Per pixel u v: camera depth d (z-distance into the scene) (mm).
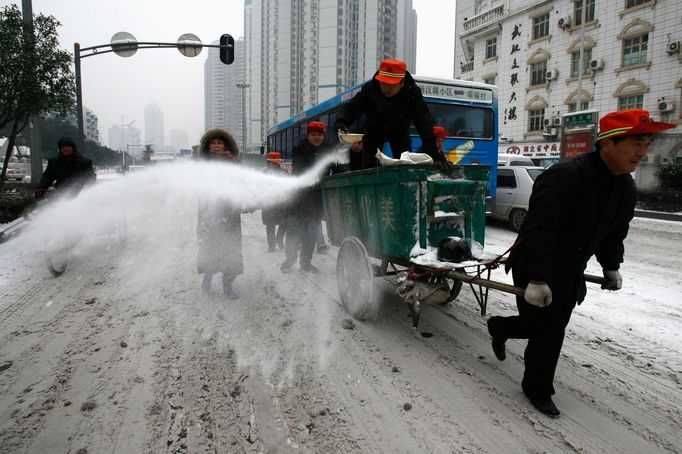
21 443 2359
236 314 4277
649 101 20562
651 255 7469
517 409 2689
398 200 3484
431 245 3498
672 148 19719
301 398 2789
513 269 2791
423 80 8789
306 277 5691
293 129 13289
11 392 2861
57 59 10586
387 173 3562
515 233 9844
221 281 5457
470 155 9289
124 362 3258
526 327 2727
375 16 84125
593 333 3869
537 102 26109
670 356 3412
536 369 2648
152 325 3977
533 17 26016
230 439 2391
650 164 20250
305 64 85062
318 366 3211
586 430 2488
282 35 85750
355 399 2781
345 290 4375
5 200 10406
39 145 16484
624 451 2312
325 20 81000
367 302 3912
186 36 14766
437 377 3062
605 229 2479
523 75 26984
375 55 85750
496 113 9453
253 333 3811
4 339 3680
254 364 3238
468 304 4641
